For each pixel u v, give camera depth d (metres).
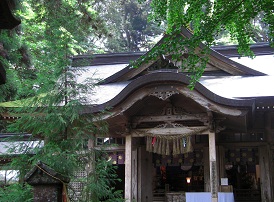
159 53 9.03
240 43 9.70
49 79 7.71
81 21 16.36
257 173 16.17
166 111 12.64
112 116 11.68
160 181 17.80
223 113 11.28
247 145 13.88
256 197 14.80
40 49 20.28
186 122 12.80
